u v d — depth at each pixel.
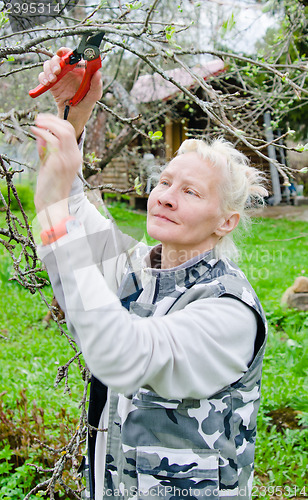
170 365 1.13
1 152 1.23
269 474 3.12
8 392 3.90
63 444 2.98
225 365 1.22
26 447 3.05
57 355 4.74
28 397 3.76
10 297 6.24
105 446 1.52
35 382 4.08
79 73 1.43
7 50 1.27
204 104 1.39
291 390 3.91
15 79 4.60
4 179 1.44
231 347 1.23
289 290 6.19
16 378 4.21
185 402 1.30
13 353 4.77
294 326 5.58
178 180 1.38
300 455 3.26
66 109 1.44
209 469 1.30
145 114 8.02
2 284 6.59
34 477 2.97
